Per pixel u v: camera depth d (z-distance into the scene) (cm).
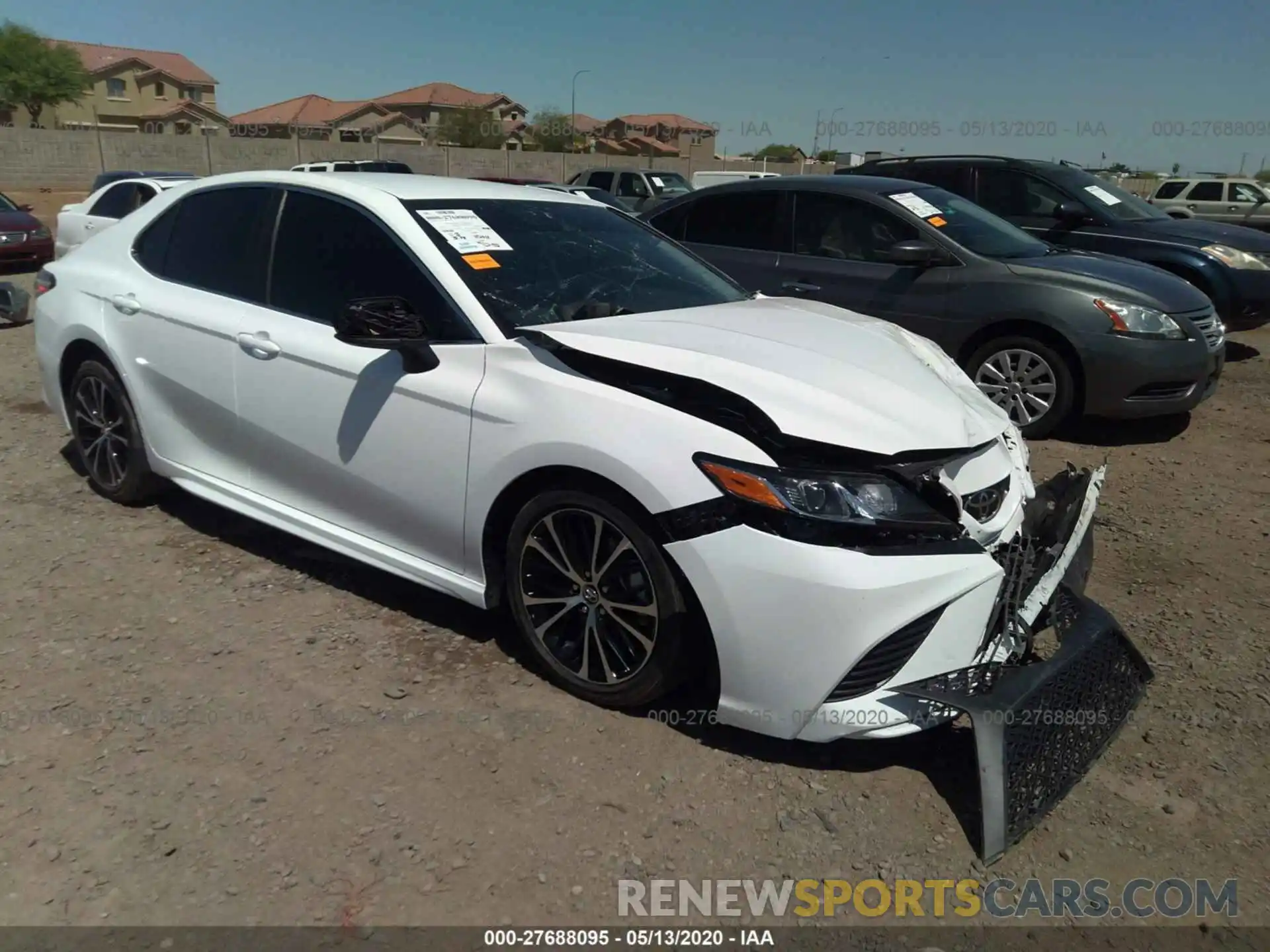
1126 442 644
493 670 337
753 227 724
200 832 258
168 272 428
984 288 629
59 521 454
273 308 382
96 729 299
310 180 388
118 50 7188
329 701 316
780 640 270
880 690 273
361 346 320
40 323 479
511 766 288
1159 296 611
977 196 898
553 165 4325
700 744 300
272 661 339
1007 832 256
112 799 269
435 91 7875
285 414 370
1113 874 254
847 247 685
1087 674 298
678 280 402
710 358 299
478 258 351
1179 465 594
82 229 1231
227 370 389
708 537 274
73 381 471
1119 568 441
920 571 269
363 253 361
